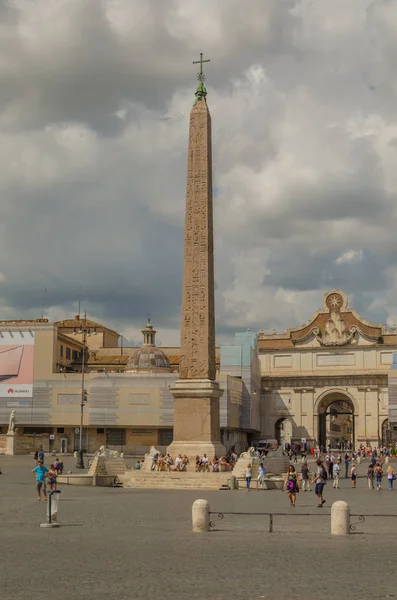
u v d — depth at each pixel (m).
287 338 122.38
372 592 14.74
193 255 50.97
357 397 117.75
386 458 84.69
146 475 49.56
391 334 118.00
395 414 110.81
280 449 64.69
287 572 16.88
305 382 120.12
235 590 14.87
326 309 121.19
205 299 50.91
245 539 22.80
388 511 34.44
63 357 112.88
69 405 104.00
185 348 51.28
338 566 17.70
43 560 18.41
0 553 19.55
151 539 22.62
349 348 119.25
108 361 120.69
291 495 36.31
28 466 67.69
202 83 52.75
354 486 53.84
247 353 111.38
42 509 33.28
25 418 104.38
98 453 55.97
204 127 51.25
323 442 123.12
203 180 50.75
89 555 19.23
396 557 19.20
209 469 50.12
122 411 102.81
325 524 28.14
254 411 114.38
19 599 13.95
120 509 33.38
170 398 102.06
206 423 50.66
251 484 48.88
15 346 105.62
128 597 14.16
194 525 25.00
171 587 15.13
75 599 13.98
